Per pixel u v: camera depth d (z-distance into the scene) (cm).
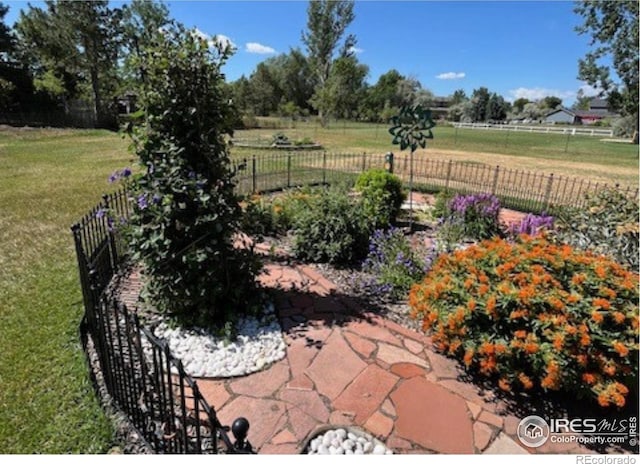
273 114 4544
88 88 3003
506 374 237
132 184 297
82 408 224
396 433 217
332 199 478
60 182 901
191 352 280
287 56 4728
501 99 5750
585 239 413
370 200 592
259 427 217
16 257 446
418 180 1072
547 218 521
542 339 230
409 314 341
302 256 465
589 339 216
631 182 1111
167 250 290
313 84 4694
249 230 456
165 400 188
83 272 271
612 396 213
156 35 285
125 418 219
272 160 1307
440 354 286
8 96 2350
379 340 302
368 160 1439
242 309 329
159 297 307
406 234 577
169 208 278
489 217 564
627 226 397
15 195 763
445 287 268
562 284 251
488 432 220
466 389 253
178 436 193
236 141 1855
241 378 257
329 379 258
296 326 320
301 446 205
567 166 1458
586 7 2128
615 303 233
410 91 5034
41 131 2077
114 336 281
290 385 251
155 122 291
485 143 2417
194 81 293
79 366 258
